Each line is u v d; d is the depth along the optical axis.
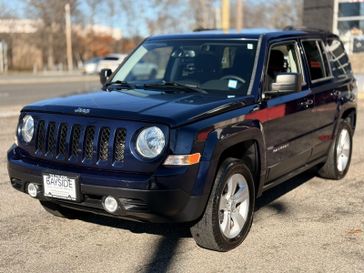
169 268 4.21
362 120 12.16
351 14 18.30
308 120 5.76
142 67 7.03
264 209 5.72
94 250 4.57
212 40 5.58
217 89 5.07
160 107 4.30
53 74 41.34
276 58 5.47
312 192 6.38
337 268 4.22
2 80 30.09
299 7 46.94
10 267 4.20
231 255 4.47
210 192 4.24
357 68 18.38
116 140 4.12
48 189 4.33
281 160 5.27
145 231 5.02
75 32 59.66
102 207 4.13
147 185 3.93
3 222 5.20
